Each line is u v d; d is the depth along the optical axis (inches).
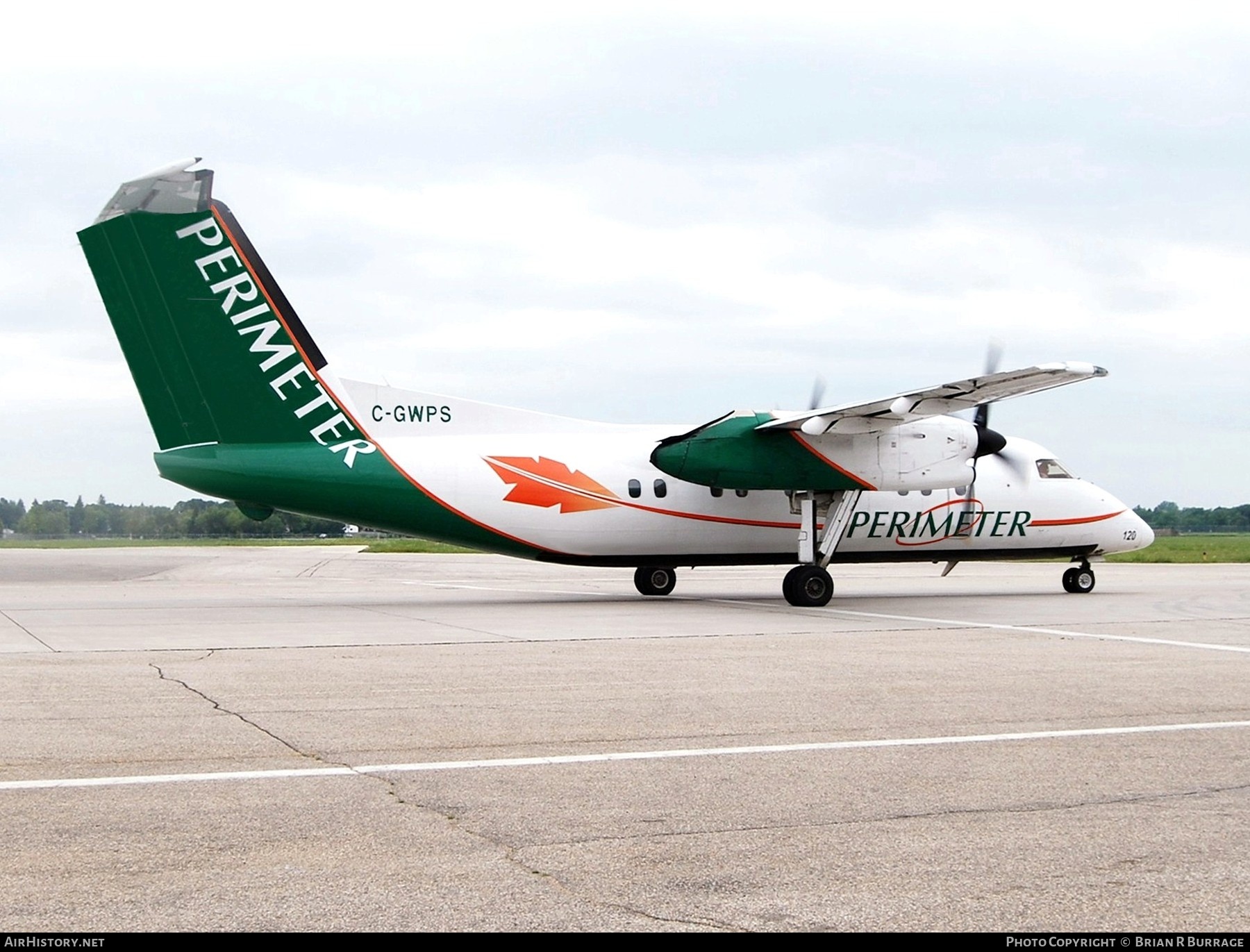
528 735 329.1
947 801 258.1
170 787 266.4
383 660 495.8
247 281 736.3
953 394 743.1
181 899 193.5
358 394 768.3
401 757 299.7
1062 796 261.6
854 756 302.7
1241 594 965.8
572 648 542.3
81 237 714.8
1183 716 360.5
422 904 192.1
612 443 832.3
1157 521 5457.7
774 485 796.6
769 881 204.4
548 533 802.2
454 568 1667.1
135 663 482.9
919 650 536.1
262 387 740.0
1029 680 436.1
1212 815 246.4
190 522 5748.0
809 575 815.7
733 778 278.1
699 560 851.4
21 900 192.5
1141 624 674.8
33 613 762.2
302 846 222.5
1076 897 196.9
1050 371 686.5
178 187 724.0
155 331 721.6
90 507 5649.6
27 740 317.4
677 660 494.9
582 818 243.3
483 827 235.9
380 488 759.1
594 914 188.4
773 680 434.0
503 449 797.2
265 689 410.9
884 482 812.6
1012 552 941.8
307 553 2484.0
